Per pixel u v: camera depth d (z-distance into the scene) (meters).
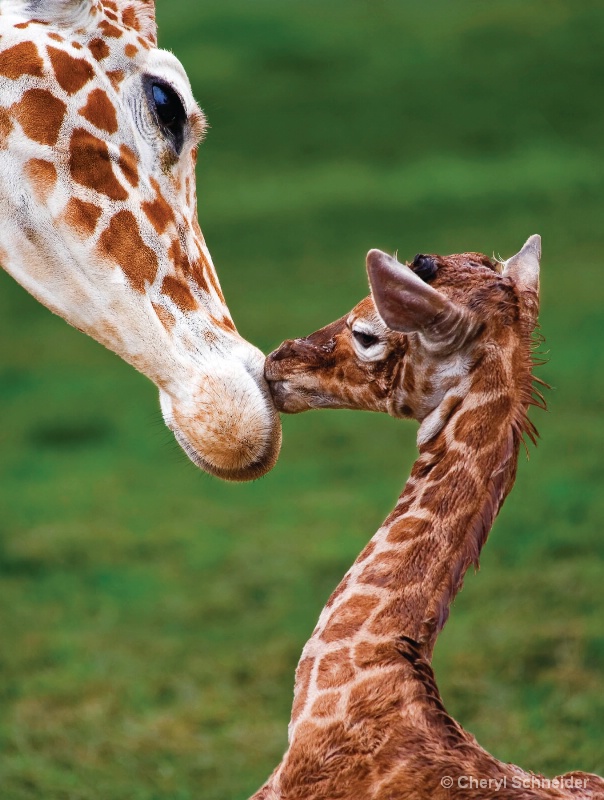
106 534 15.72
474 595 12.18
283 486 17.58
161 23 54.06
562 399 19.44
